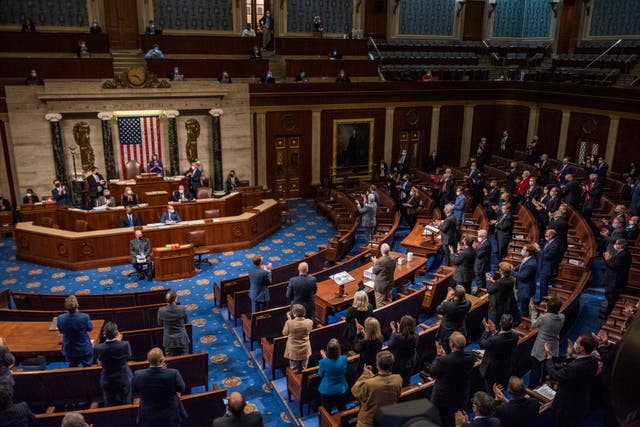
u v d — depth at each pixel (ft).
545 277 37.24
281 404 27.53
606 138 68.59
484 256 36.45
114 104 60.39
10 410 17.40
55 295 33.14
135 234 45.60
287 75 71.20
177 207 52.95
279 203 61.26
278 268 39.73
